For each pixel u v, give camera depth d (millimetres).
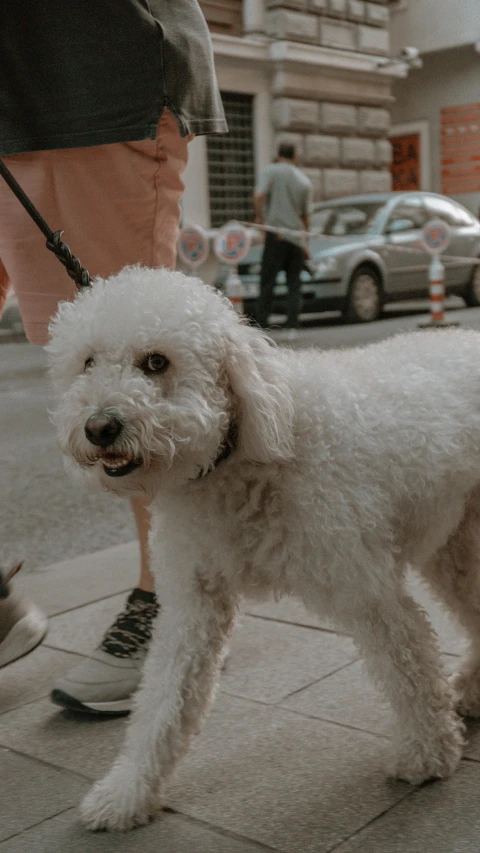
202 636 2158
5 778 2277
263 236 11195
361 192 17344
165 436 1868
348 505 2014
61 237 2676
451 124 21656
